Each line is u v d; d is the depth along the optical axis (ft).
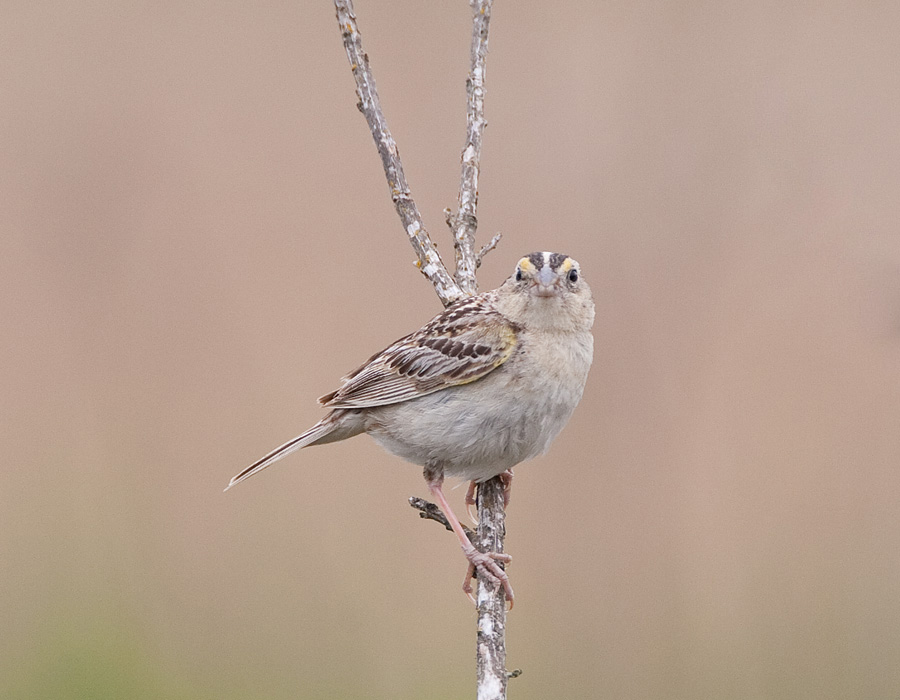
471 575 34.37
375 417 37.42
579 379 35.78
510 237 57.52
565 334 35.47
